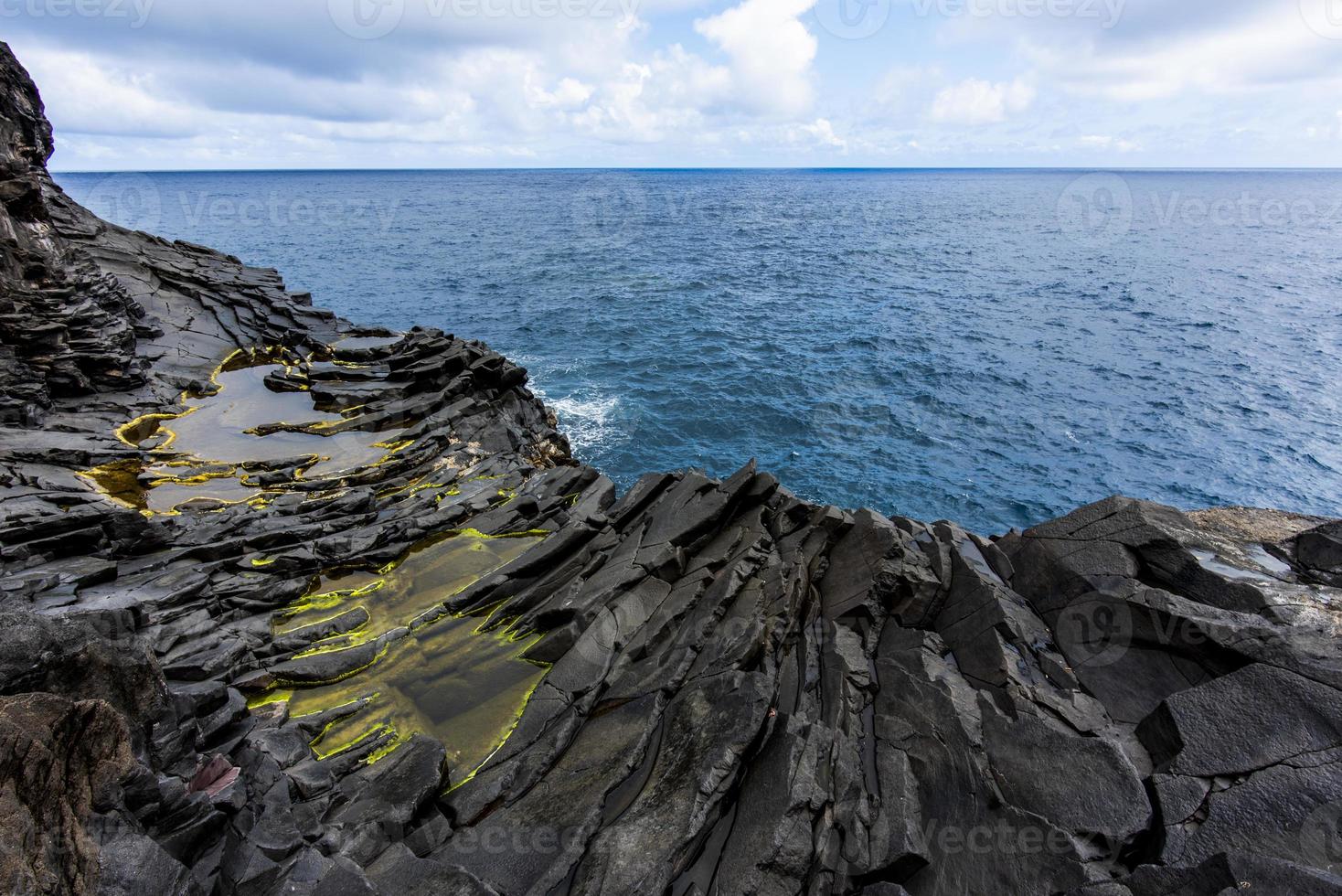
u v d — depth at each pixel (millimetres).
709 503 15867
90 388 22594
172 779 7973
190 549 15547
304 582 15578
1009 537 13555
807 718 10773
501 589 15625
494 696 12938
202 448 21156
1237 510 12609
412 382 25922
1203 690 8938
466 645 14312
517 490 20094
